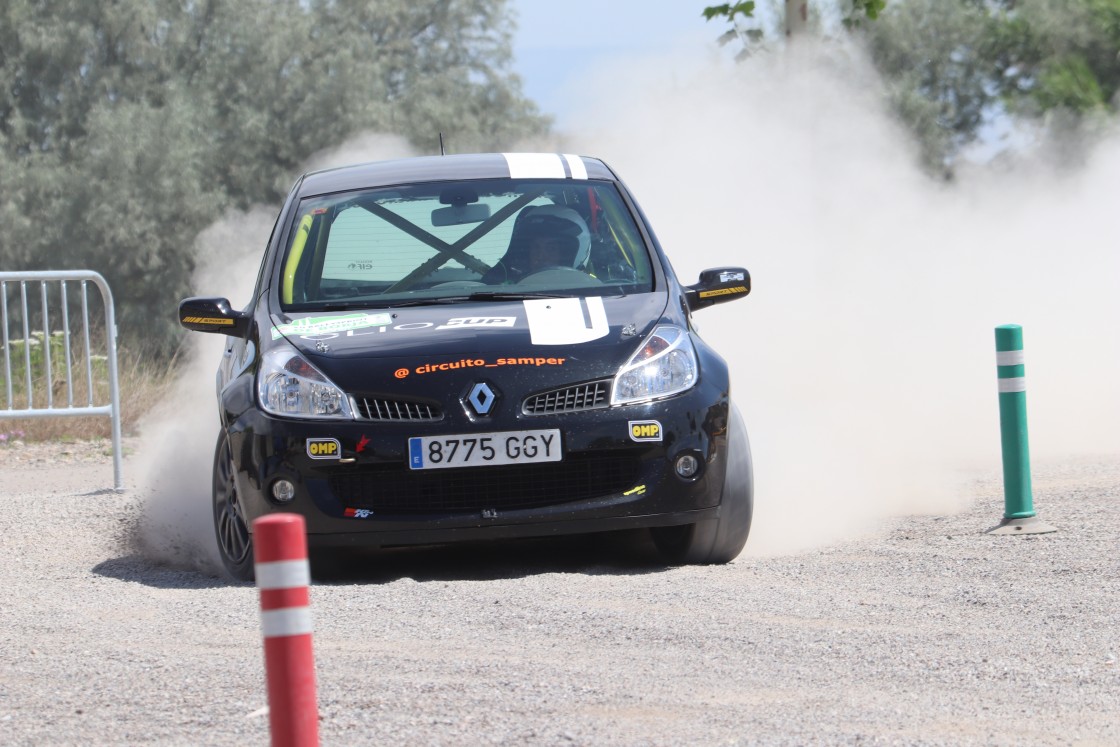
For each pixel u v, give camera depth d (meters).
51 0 102.56
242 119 103.69
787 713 14.32
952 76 104.62
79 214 96.06
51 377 39.66
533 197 26.53
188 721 14.48
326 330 23.34
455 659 16.59
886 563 22.42
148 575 24.16
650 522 21.97
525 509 21.70
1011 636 17.58
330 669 16.28
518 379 21.89
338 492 21.78
